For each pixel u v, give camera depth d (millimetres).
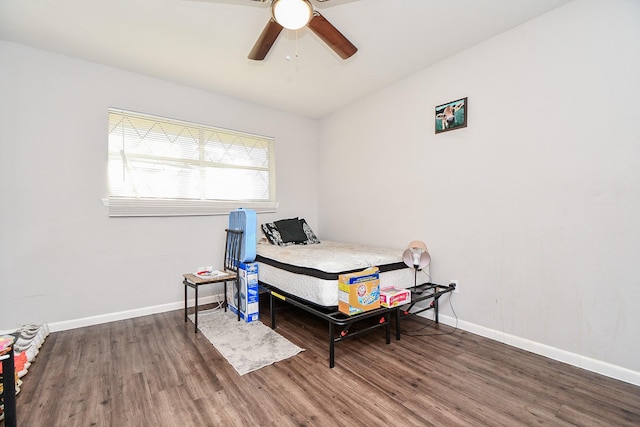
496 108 2281
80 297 2590
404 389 1637
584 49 1858
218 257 3357
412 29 2195
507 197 2225
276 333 2426
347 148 3752
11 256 2334
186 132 3209
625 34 1715
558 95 1969
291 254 2668
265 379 1740
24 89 2387
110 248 2736
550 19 1997
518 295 2168
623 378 1713
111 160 2793
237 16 2051
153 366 1891
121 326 2590
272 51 2475
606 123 1782
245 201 3598
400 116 3043
